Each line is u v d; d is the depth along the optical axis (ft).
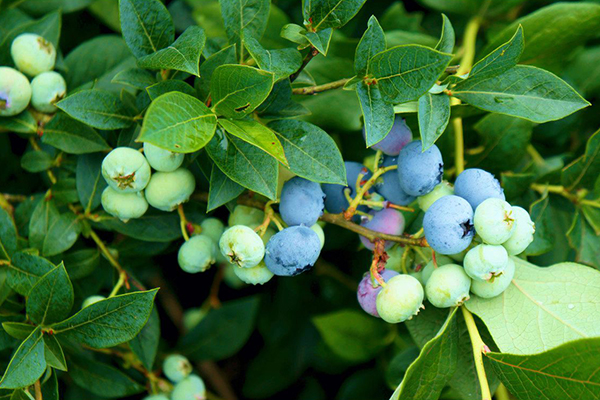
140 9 1.34
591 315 1.34
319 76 1.59
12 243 1.40
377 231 1.37
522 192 1.55
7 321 1.42
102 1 1.63
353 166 1.39
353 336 1.71
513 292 1.36
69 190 1.45
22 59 1.44
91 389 1.50
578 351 1.26
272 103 1.34
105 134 1.45
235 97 1.27
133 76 1.36
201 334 1.70
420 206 1.38
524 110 1.31
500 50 1.28
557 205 1.56
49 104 1.45
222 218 1.63
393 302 1.31
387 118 1.29
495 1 1.67
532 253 1.47
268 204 1.34
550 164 1.67
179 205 1.39
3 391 1.41
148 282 1.80
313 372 1.86
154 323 1.48
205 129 1.23
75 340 1.37
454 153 1.55
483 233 1.29
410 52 1.26
